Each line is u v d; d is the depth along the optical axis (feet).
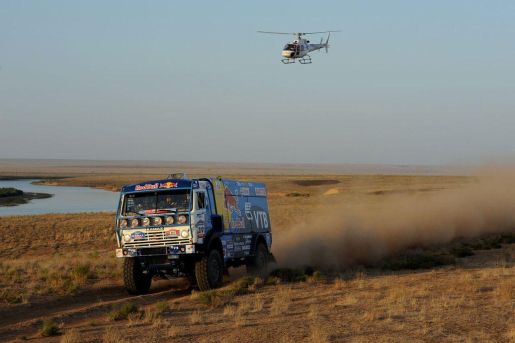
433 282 53.47
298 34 133.80
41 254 107.04
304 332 35.01
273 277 59.16
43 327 39.22
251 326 37.35
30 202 304.09
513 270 59.26
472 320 36.78
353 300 44.29
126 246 55.16
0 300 51.13
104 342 34.47
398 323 36.55
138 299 52.34
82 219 169.48
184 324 38.91
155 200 55.11
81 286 60.18
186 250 53.47
